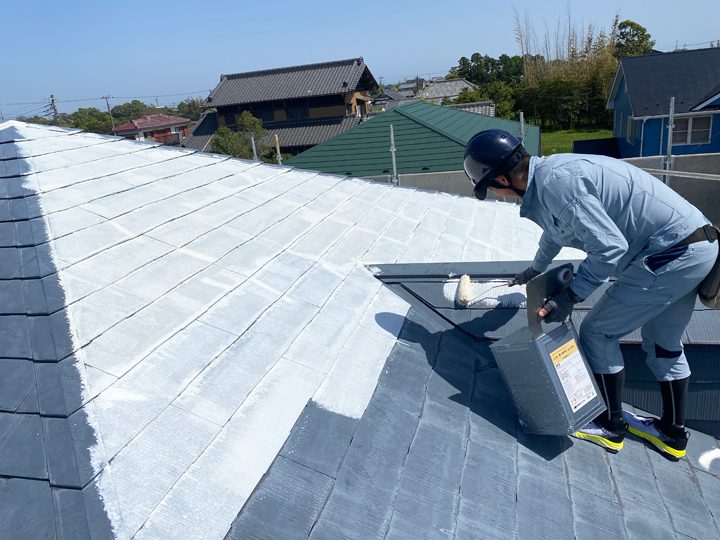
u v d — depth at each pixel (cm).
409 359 270
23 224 270
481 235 481
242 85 3353
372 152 1438
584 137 3425
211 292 266
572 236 228
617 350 242
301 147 3114
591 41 3972
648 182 214
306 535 167
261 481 178
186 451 176
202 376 211
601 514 217
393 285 329
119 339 213
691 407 285
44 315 214
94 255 261
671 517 225
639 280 221
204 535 154
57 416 173
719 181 1234
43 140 380
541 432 239
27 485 154
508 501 209
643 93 2152
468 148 235
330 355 251
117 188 341
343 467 196
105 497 151
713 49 2238
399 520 185
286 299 284
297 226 379
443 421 239
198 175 418
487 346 301
